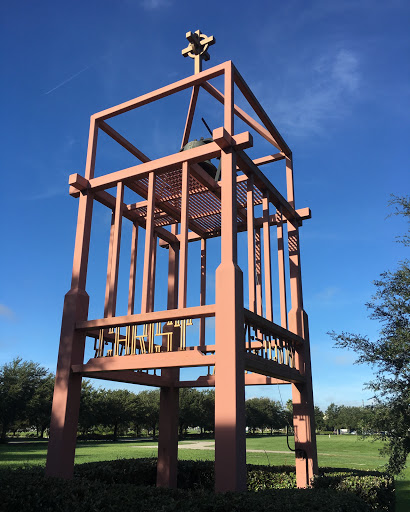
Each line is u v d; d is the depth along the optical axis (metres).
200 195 8.65
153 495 4.83
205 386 8.31
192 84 7.49
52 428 6.70
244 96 7.74
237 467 5.06
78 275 7.55
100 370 6.67
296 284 8.87
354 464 17.98
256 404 68.81
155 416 49.28
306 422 7.98
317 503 4.29
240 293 5.93
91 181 8.11
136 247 8.93
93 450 25.45
